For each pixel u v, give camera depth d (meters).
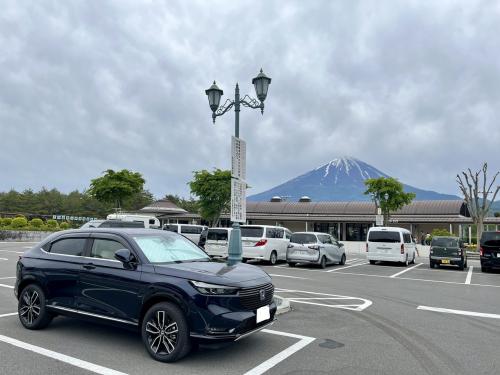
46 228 42.06
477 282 14.69
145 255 6.05
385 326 7.58
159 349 5.45
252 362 5.43
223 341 5.24
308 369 5.21
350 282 14.17
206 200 38.06
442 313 8.85
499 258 17.98
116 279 5.96
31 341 6.21
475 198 33.38
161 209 57.06
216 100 11.50
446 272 18.41
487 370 5.27
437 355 5.87
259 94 11.16
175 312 5.37
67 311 6.39
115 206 42.97
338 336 6.82
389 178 38.50
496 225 46.75
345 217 50.31
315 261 18.95
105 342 6.19
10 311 8.27
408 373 5.14
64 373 4.95
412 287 13.05
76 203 79.19
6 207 74.69
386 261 22.09
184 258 6.47
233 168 9.94
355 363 5.47
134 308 5.74
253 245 19.66
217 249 20.44
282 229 21.42
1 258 20.22
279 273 16.61
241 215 10.11
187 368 5.17
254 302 5.60
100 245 6.47
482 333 7.13
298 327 7.40
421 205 55.28
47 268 6.71
